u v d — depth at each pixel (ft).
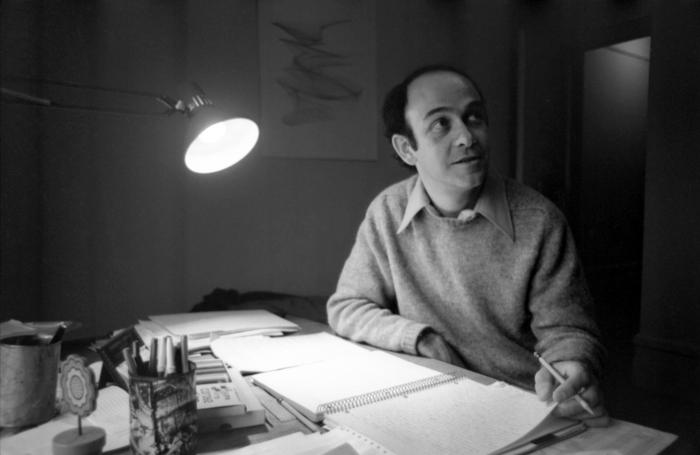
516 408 2.45
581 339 3.19
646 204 8.31
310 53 7.14
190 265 6.26
